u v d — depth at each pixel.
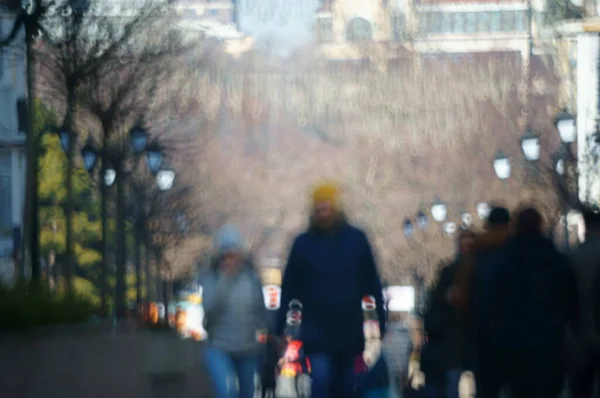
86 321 34.31
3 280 32.66
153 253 147.00
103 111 88.88
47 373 28.11
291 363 46.97
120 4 82.31
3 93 140.75
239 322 39.47
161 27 94.69
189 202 154.75
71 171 85.06
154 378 36.91
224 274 39.59
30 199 63.09
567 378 35.16
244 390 39.91
